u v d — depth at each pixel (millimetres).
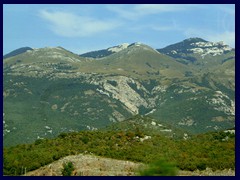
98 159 189875
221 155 199500
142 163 183500
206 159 193000
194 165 181625
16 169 180000
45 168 185125
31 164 184750
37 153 196875
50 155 194875
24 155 193500
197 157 195125
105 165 183250
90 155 197500
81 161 188125
